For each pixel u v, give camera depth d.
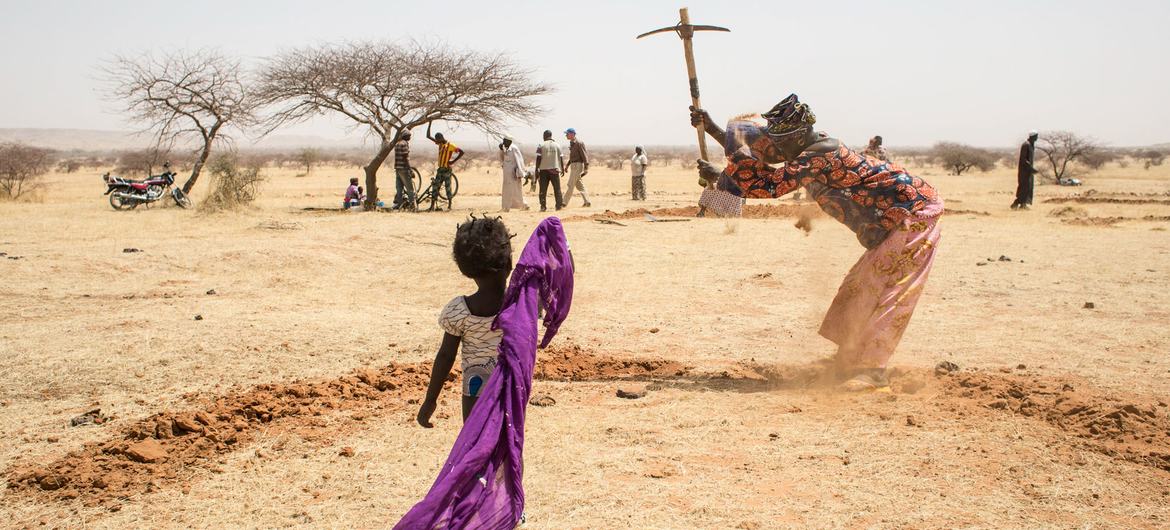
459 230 3.67
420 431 5.46
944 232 17.03
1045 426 5.42
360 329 8.14
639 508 4.29
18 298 9.27
